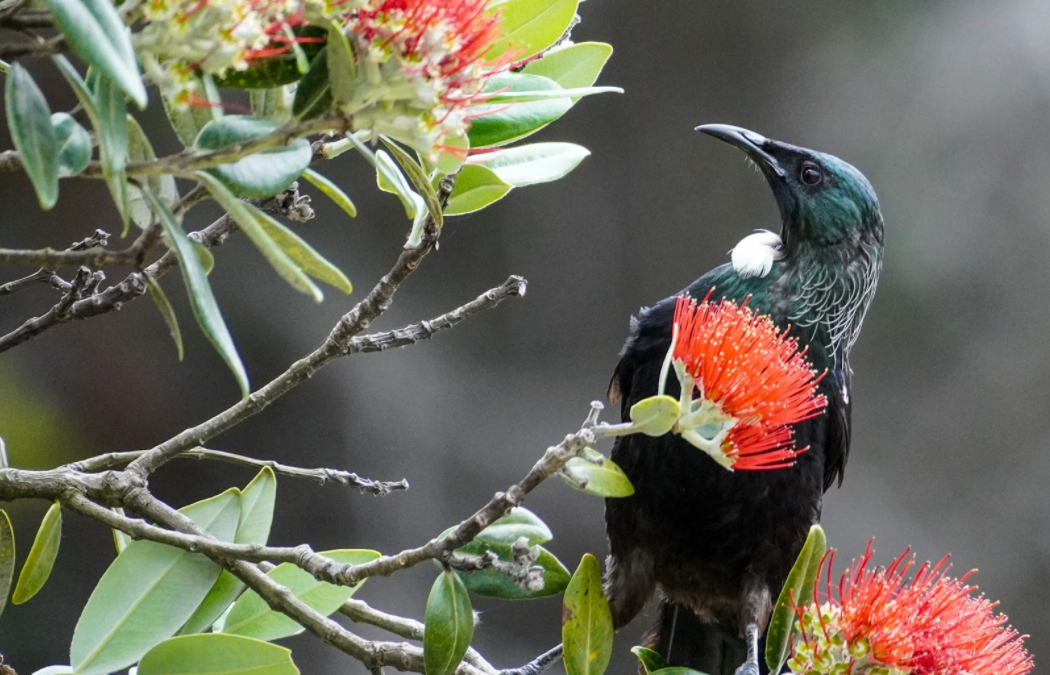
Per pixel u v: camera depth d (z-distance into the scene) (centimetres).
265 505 438
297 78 292
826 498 1795
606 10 1867
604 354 1855
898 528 1786
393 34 280
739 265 705
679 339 393
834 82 1880
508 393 1806
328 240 1756
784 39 1878
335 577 351
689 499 670
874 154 1864
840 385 718
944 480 1819
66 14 221
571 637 411
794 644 407
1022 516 1798
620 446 692
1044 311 1819
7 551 393
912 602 396
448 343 1811
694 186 1886
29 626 1510
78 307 382
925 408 1833
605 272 1873
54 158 240
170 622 387
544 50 418
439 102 290
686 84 1892
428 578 1697
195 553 393
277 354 1692
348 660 1598
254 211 288
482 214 1834
